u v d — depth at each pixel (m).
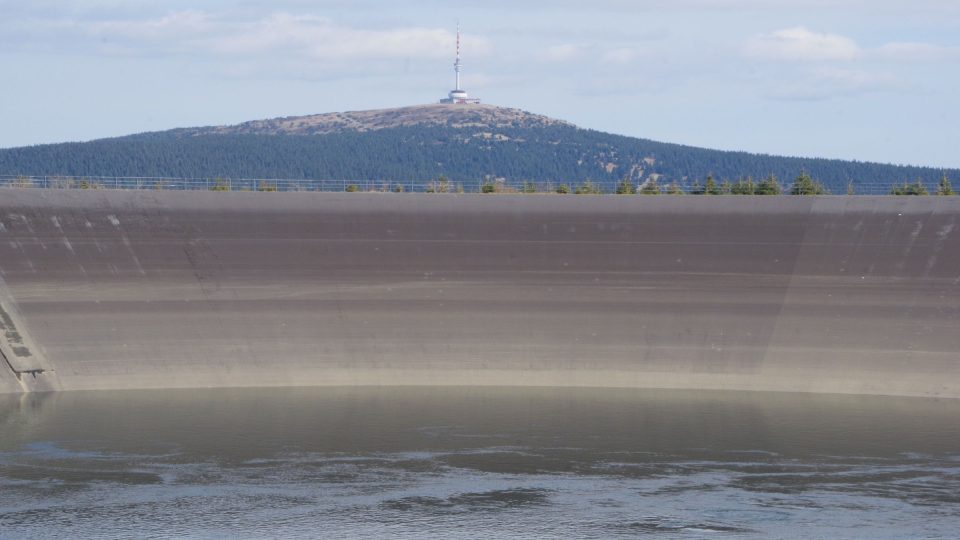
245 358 127.25
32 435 100.88
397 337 128.12
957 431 103.44
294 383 126.69
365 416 108.88
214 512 79.50
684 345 126.81
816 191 151.12
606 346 127.38
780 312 125.88
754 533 75.44
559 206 126.94
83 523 77.31
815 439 100.00
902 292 123.44
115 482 86.19
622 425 105.31
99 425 105.00
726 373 125.62
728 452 95.31
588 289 127.69
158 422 106.31
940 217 122.06
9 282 125.50
